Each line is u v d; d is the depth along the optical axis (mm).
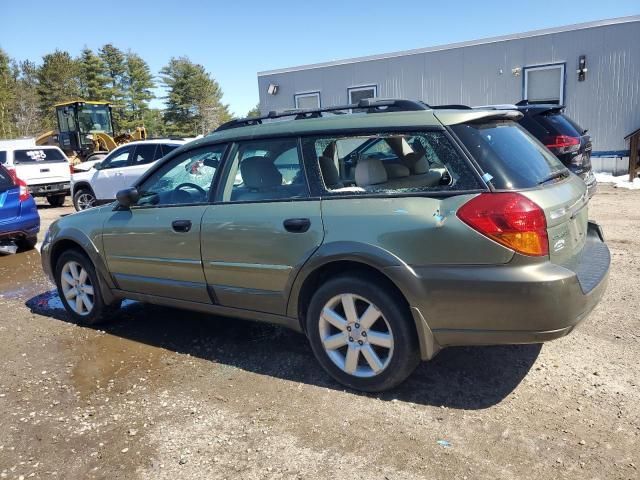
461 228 3018
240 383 3756
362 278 3352
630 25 13836
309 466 2801
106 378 3965
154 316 5270
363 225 3289
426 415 3207
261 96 20109
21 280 7164
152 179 4539
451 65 16344
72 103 22297
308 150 3639
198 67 76938
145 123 75688
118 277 4703
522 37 15195
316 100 18984
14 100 62156
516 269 2939
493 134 3393
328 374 3688
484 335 3080
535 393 3381
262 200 3762
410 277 3129
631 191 11766
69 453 3047
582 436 2924
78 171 16781
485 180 3062
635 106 14141
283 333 4613
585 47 14445
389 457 2834
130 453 3012
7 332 5059
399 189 3352
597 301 3227
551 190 3209
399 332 3264
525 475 2643
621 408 3166
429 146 3279
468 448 2875
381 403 3367
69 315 5254
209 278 4055
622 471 2637
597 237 4008
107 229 4676
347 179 3568
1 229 8453
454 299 3062
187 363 4141
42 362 4320
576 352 3896
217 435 3133
